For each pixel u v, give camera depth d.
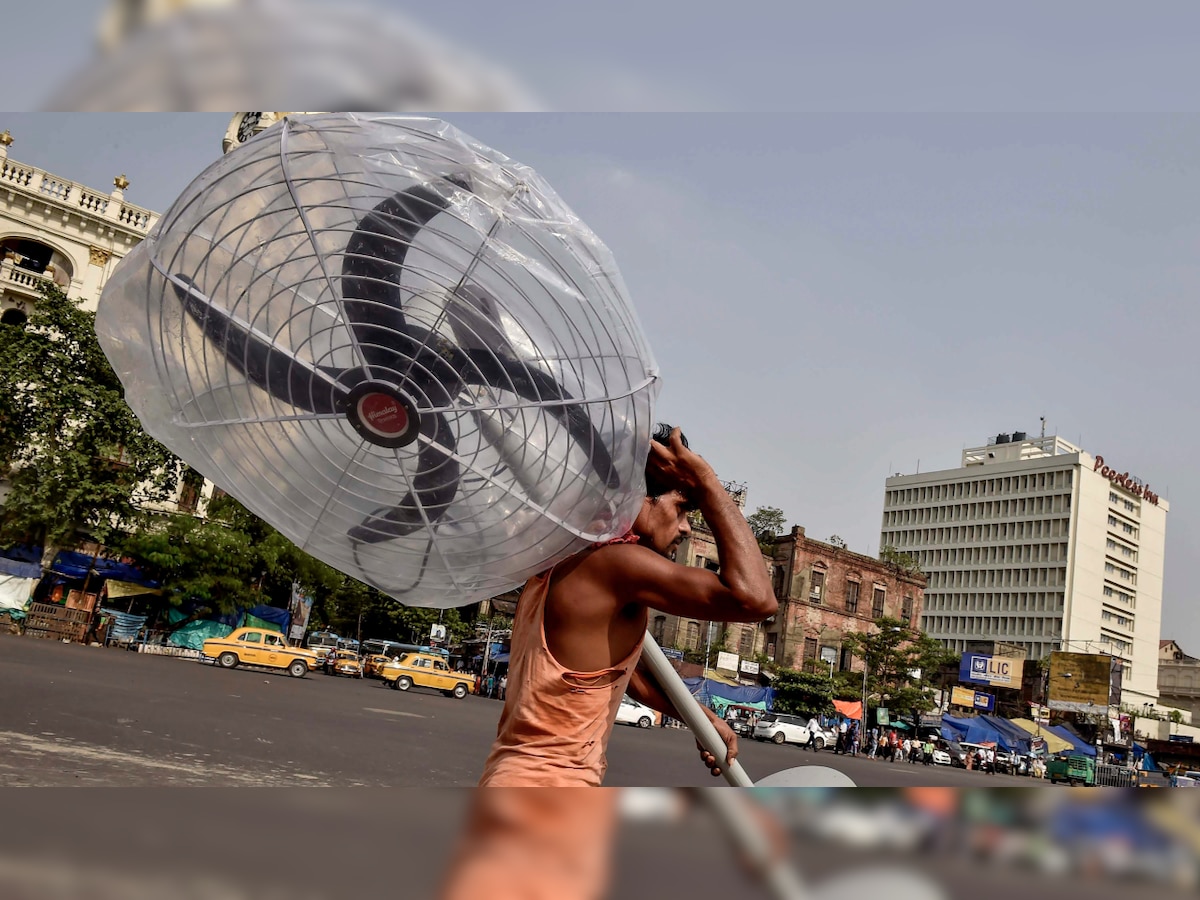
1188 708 57.44
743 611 1.49
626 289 1.35
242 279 1.33
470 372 1.33
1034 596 66.12
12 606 25.09
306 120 1.26
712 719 1.74
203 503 30.02
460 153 1.28
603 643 1.50
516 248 1.29
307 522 1.49
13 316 27.61
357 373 1.34
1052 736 39.59
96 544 27.73
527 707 1.48
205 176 1.30
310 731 10.02
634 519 1.47
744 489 24.70
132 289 1.36
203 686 14.73
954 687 47.53
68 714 8.06
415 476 1.39
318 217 1.29
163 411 1.43
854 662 45.31
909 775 18.61
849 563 46.34
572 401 1.34
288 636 31.31
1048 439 70.31
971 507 72.44
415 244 1.30
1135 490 63.53
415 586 1.52
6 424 24.70
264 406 1.39
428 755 9.43
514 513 1.41
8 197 26.64
